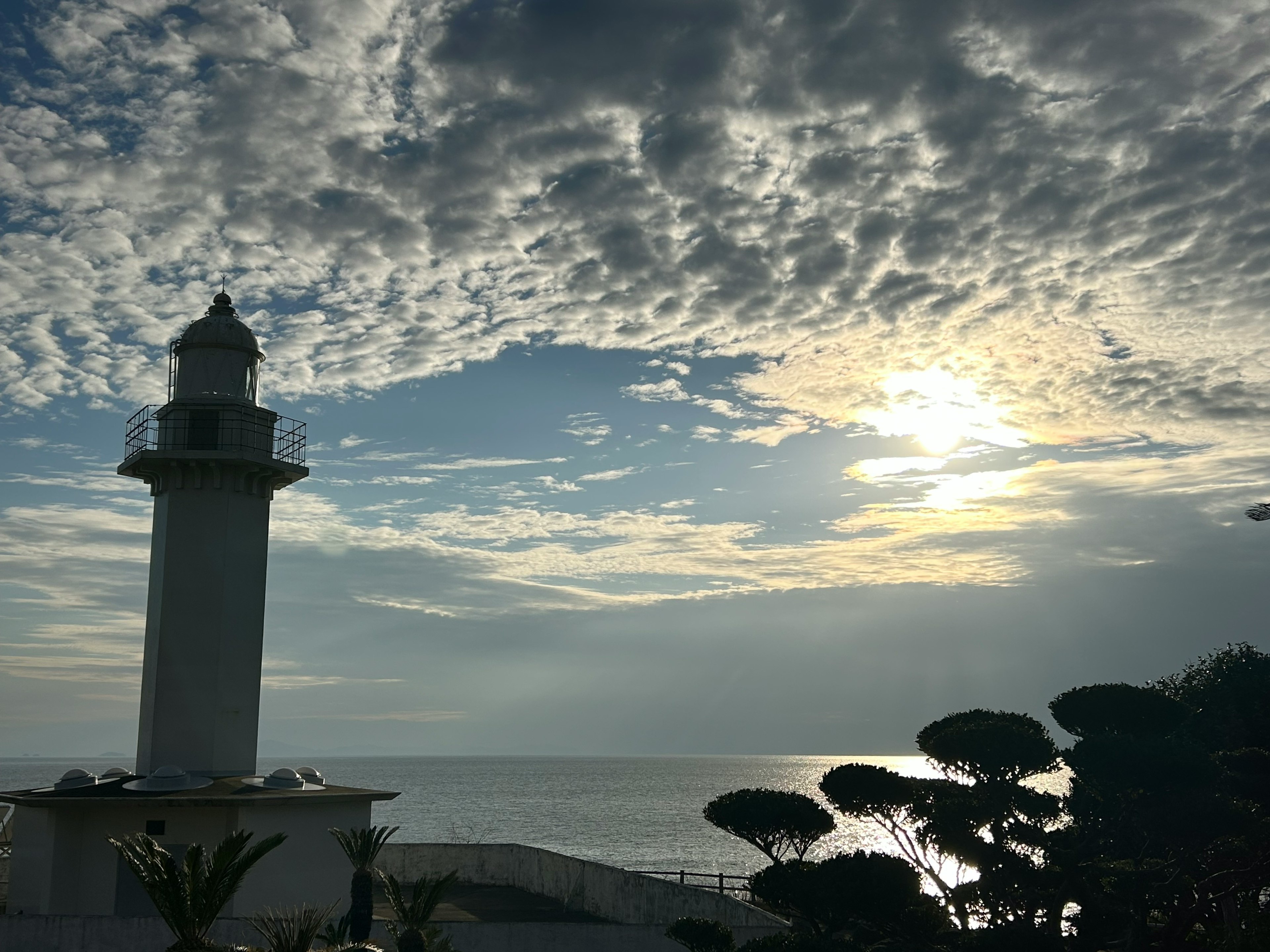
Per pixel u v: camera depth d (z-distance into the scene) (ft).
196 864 64.39
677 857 319.88
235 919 84.64
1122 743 80.07
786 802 90.17
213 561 112.16
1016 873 82.64
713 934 79.71
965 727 84.43
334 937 82.38
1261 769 97.25
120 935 84.99
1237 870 83.51
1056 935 79.41
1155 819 80.43
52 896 95.86
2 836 125.59
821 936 77.56
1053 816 82.69
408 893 130.31
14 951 84.64
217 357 118.83
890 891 75.15
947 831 81.61
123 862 98.07
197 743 108.47
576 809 584.40
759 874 81.46
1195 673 143.23
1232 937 78.28
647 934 89.71
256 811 96.84
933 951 78.64
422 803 640.58
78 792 99.04
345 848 88.63
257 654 114.11
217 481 112.98
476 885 136.77
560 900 124.88
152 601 114.21
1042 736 83.66
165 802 94.94
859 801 85.05
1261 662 130.31
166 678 109.70
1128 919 82.53
